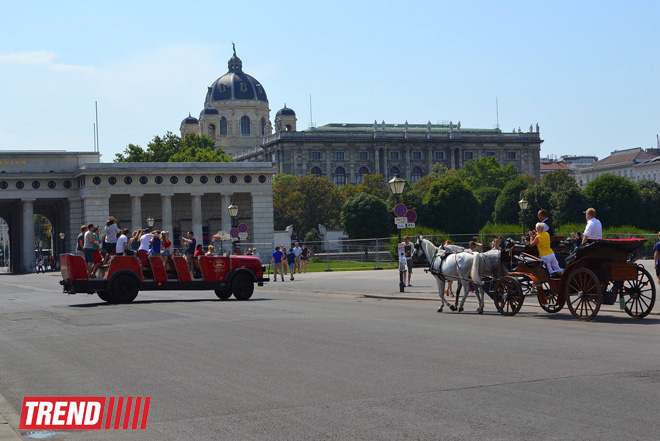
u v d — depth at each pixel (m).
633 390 12.68
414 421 11.16
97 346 20.48
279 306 31.84
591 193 147.62
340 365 15.97
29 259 113.50
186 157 151.00
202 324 24.66
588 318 23.58
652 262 65.12
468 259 27.39
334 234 145.62
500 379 13.92
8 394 14.63
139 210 114.06
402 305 32.38
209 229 122.62
